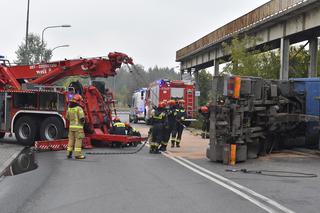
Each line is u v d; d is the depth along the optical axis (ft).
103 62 60.80
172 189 31.19
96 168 40.65
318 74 121.80
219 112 45.68
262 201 27.73
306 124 55.83
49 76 62.13
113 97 61.11
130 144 60.75
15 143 61.72
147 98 123.65
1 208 25.34
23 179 34.63
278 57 113.70
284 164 45.55
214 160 46.19
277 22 106.83
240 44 113.70
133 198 28.14
